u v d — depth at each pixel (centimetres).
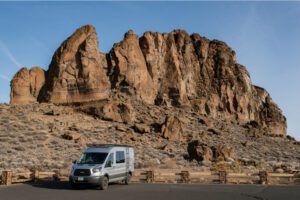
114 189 2286
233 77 9131
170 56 8406
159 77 8131
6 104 6378
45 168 3344
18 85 6719
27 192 2055
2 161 3538
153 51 8175
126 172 2564
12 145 4362
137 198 1848
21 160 3669
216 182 2902
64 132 5194
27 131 4994
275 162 5056
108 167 2325
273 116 9950
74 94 6419
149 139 5569
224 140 6500
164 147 5203
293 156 6153
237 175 2945
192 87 8544
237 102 8881
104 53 7738
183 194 2053
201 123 7319
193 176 3003
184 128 6669
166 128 5881
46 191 2111
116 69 7450
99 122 5934
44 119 5675
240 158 4966
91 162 2317
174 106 7900
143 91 7594
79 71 6506
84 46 6612
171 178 2966
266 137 7856
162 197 1903
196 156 4675
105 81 6662
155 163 4131
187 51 8862
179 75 8169
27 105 6262
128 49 7662
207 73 9012
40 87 6906
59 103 6384
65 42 6881
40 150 4328
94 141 5003
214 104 8475
